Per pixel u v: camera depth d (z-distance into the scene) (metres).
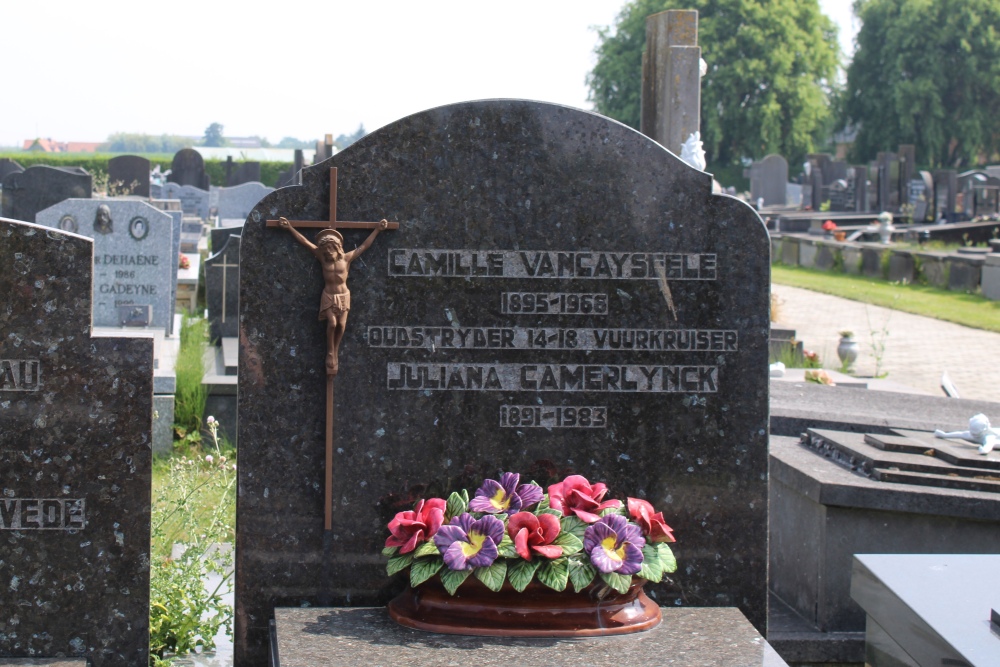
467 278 4.06
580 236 4.08
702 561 4.19
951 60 54.03
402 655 3.43
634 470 4.15
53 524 3.80
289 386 4.02
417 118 3.99
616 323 4.11
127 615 3.86
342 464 4.05
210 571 5.02
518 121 4.03
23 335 3.73
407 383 4.06
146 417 3.80
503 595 3.66
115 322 10.69
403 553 3.75
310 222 3.97
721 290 4.12
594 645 3.56
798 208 34.72
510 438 4.11
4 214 14.35
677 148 9.53
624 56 56.53
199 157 29.55
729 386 4.15
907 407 6.97
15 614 3.82
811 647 4.70
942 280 19.83
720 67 54.72
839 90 57.88
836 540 4.79
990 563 3.82
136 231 10.65
